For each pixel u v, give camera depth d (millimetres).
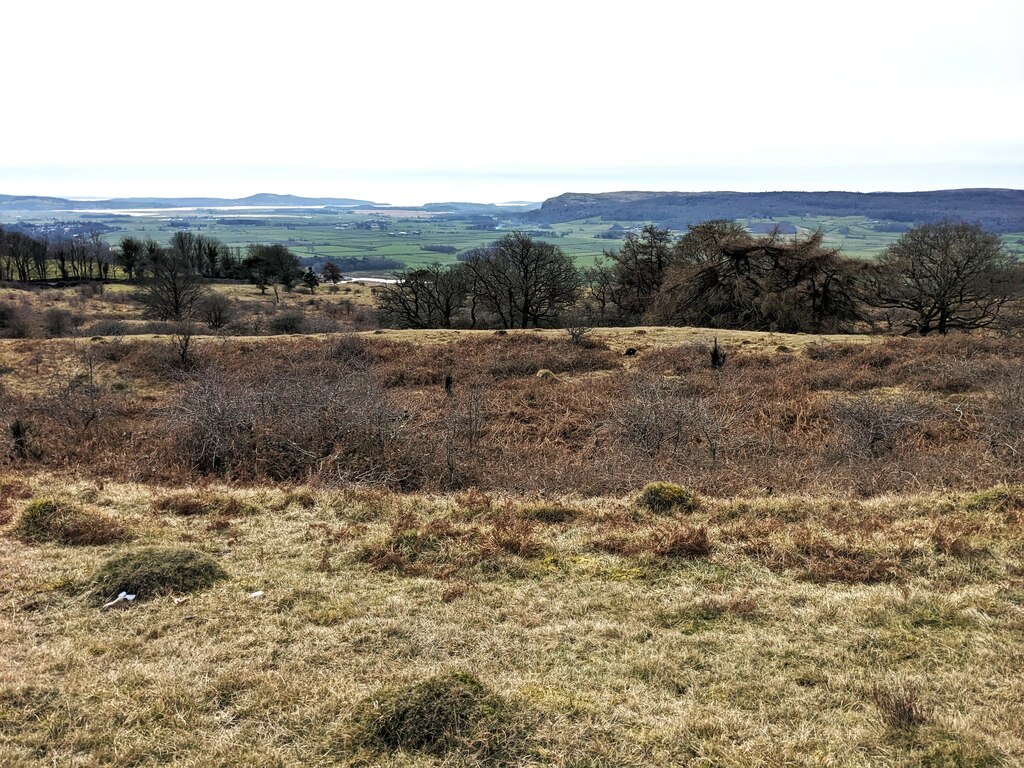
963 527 7156
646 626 5512
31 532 7500
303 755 3963
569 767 3814
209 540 7496
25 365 21219
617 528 7695
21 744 4039
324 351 22688
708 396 16516
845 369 18547
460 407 15484
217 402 12094
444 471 10609
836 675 4730
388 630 5465
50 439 12836
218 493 9125
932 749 3891
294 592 6148
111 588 6047
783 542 7004
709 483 9656
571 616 5738
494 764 3820
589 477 10180
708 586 6219
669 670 4855
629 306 40750
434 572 6629
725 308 33281
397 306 42312
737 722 4211
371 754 3910
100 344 23641
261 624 5566
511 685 4629
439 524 7625
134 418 15594
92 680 4688
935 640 5121
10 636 5301
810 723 4211
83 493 9109
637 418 13062
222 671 4820
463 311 46375
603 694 4547
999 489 8109
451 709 4117
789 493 9242
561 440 14094
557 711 4297
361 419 11656
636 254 40938
